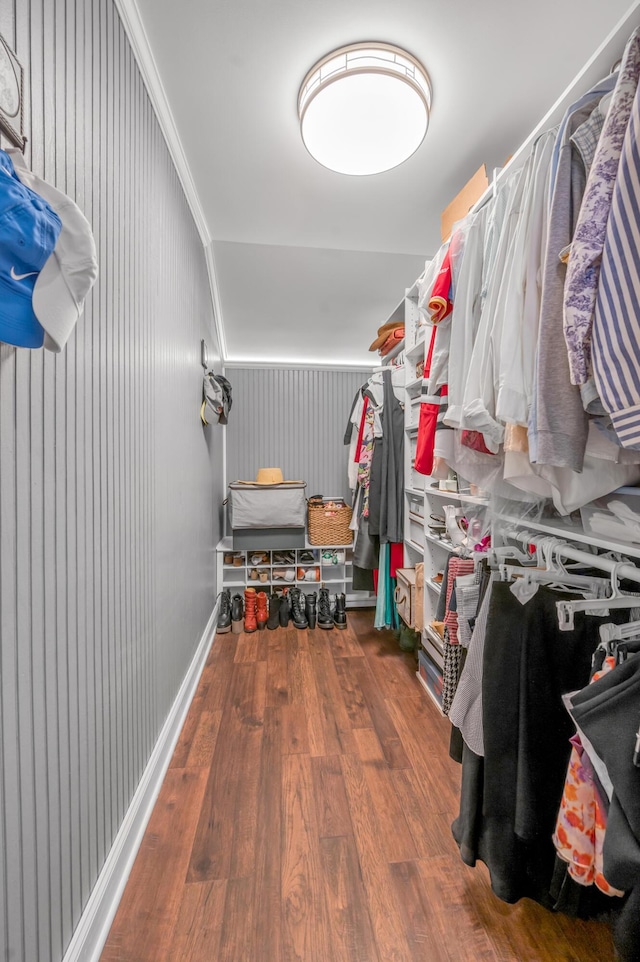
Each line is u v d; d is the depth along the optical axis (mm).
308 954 845
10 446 600
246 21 1052
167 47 1118
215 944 862
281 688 1905
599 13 1035
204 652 2154
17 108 583
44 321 532
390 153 1396
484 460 1077
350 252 2250
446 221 1610
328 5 1016
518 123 1379
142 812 1129
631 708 607
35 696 655
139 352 1154
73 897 760
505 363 794
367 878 1005
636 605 724
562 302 685
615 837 584
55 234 524
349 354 3258
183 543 1698
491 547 1095
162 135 1362
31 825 638
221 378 2340
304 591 3113
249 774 1354
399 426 2281
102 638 901
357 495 2643
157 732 1316
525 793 798
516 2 1012
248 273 2410
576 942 871
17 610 615
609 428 703
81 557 808
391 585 2420
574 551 826
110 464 948
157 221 1316
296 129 1409
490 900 958
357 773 1358
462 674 986
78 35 788
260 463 3195
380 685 1934
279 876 1008
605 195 576
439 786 1305
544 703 823
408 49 1130
